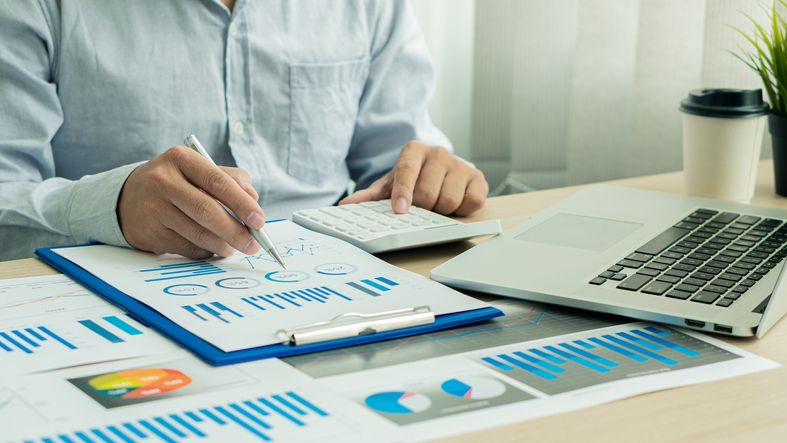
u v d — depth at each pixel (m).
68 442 0.41
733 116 0.92
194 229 0.71
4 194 0.88
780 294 0.60
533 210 0.94
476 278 0.67
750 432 0.44
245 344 0.53
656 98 1.39
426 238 0.77
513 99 1.69
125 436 0.42
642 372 0.51
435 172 0.92
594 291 0.63
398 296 0.63
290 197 1.19
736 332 0.56
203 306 0.60
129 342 0.54
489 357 0.53
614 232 0.76
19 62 1.01
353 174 1.31
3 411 0.45
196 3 1.10
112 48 1.07
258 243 0.71
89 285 0.65
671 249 0.71
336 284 0.66
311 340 0.54
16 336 0.55
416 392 0.48
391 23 1.27
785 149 0.97
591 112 1.53
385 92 1.26
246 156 1.15
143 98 1.08
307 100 1.18
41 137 1.01
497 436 0.43
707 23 1.23
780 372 0.52
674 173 1.11
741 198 0.95
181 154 0.74
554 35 1.64
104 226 0.76
